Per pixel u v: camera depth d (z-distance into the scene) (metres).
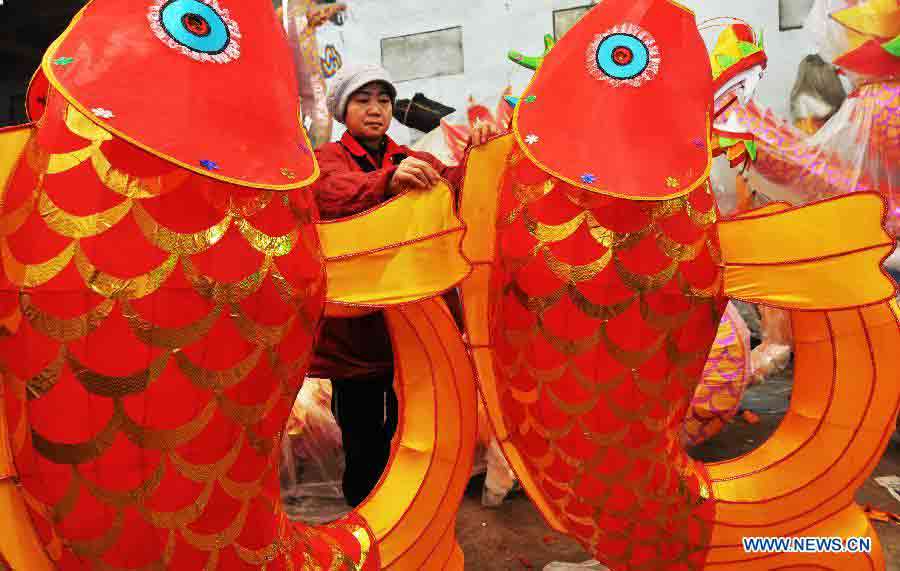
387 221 1.14
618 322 1.05
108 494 0.81
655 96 1.10
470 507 2.38
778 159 3.64
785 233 1.20
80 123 0.81
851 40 3.37
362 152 1.86
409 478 1.20
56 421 0.80
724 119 1.99
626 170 1.05
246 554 0.90
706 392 2.57
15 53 5.77
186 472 0.83
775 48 4.24
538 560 2.02
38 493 0.82
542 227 1.08
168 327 0.79
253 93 0.87
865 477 1.29
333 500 2.39
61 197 0.79
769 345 3.32
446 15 4.46
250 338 0.84
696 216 1.09
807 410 1.33
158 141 0.79
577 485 1.13
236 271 0.82
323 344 1.72
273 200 0.86
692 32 1.16
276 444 0.93
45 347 0.79
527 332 1.10
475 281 1.22
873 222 1.16
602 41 1.12
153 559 0.84
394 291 1.12
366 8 4.52
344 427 1.89
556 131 1.09
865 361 1.28
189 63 0.84
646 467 1.13
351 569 1.09
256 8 0.92
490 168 1.22
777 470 1.29
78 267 0.78
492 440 2.33
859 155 3.43
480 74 4.43
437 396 1.22
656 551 1.20
